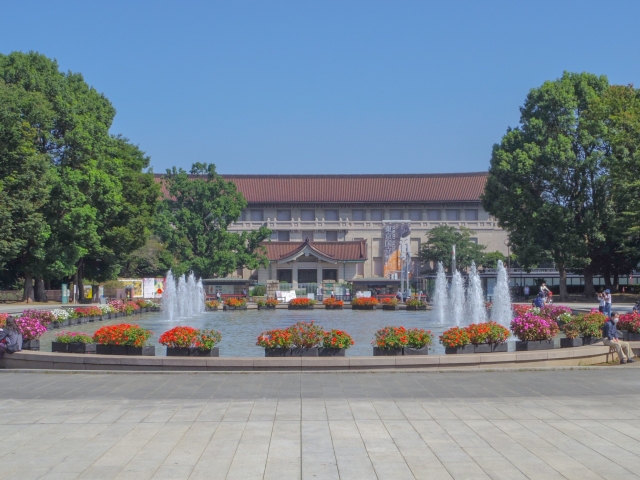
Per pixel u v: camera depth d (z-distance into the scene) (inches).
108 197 2249.0
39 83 2133.4
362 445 406.9
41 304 2260.1
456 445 407.2
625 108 2193.7
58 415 490.9
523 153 2447.1
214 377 665.0
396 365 706.2
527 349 814.5
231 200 3129.9
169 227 3051.2
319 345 762.2
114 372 690.8
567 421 468.1
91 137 2201.0
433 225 3949.3
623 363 775.1
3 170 1918.1
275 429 446.3
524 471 357.1
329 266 3506.4
